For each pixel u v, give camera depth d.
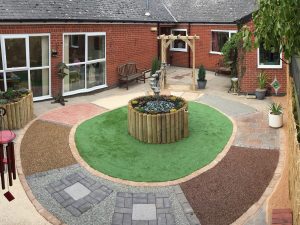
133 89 16.78
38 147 9.74
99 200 7.39
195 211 6.99
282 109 12.91
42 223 6.65
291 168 6.64
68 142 10.08
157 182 8.03
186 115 10.28
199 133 10.70
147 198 7.45
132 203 7.29
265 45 6.52
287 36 5.84
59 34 14.26
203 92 15.87
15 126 11.02
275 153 9.21
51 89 14.44
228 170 8.44
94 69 16.20
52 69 14.31
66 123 11.66
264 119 11.91
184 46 23.22
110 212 7.00
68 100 14.62
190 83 18.03
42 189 7.77
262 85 14.66
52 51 14.12
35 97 14.12
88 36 15.53
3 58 12.78
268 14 5.97
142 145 9.95
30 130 10.98
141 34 19.06
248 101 14.28
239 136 10.42
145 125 10.02
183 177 8.20
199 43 22.38
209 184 7.88
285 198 7.07
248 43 6.75
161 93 15.70
